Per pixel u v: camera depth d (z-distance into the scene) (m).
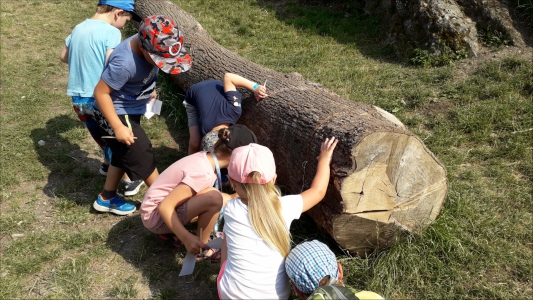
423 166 3.33
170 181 3.29
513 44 6.29
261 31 8.20
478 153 4.56
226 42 7.83
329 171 3.25
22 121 5.64
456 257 3.39
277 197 2.86
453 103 5.40
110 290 3.34
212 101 4.05
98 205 4.06
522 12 6.48
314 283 2.66
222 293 2.84
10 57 7.46
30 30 8.70
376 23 7.77
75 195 4.39
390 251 3.36
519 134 4.70
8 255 3.64
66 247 3.71
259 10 9.02
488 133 4.79
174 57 3.45
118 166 3.91
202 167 3.24
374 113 3.60
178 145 5.20
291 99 3.99
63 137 5.34
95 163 4.91
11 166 4.77
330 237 3.63
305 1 9.23
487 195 3.97
